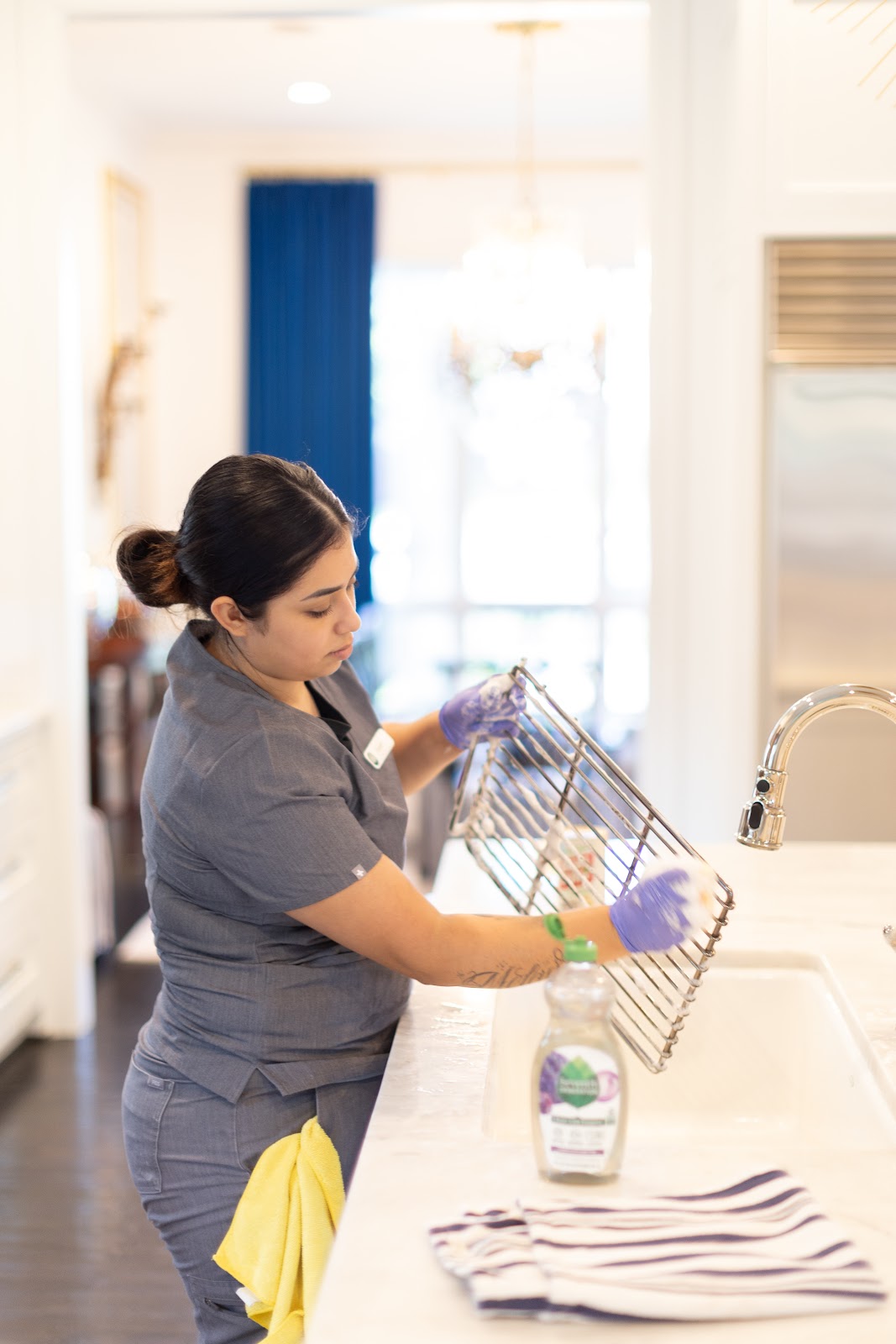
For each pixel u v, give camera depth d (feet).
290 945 4.47
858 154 9.59
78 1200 8.85
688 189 10.55
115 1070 10.98
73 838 11.57
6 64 10.87
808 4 9.46
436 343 21.21
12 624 11.36
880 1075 4.18
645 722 10.98
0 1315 7.55
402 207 20.75
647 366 10.78
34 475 11.23
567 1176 3.44
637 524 21.47
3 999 10.76
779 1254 2.95
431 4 10.50
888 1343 2.72
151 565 4.50
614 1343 2.72
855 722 10.19
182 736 4.38
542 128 19.90
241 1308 4.42
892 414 9.96
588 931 3.94
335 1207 4.15
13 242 11.05
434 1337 2.75
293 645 4.37
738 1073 5.19
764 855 6.84
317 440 20.75
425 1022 4.69
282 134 20.26
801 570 10.09
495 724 5.17
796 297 9.82
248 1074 4.38
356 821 4.36
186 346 20.94
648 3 10.39
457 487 21.56
